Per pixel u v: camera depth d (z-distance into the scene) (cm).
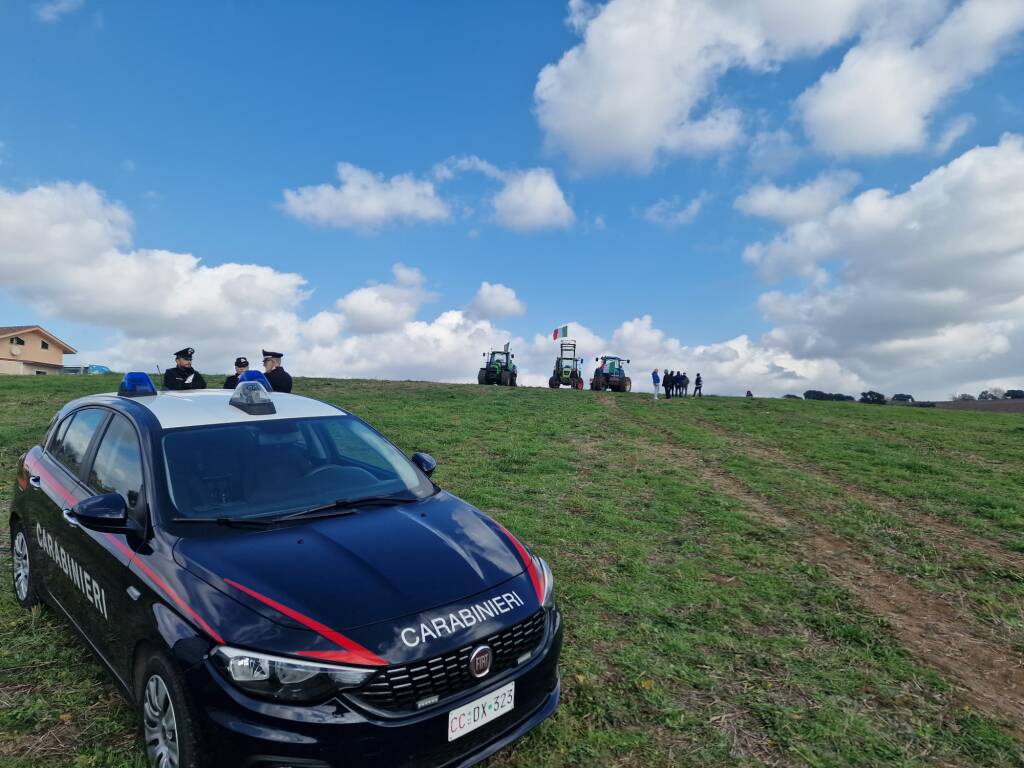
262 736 237
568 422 1730
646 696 374
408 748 249
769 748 333
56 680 366
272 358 969
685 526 767
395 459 426
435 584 287
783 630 486
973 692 405
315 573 280
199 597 266
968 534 778
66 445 439
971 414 2577
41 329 5422
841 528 781
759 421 2019
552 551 643
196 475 342
